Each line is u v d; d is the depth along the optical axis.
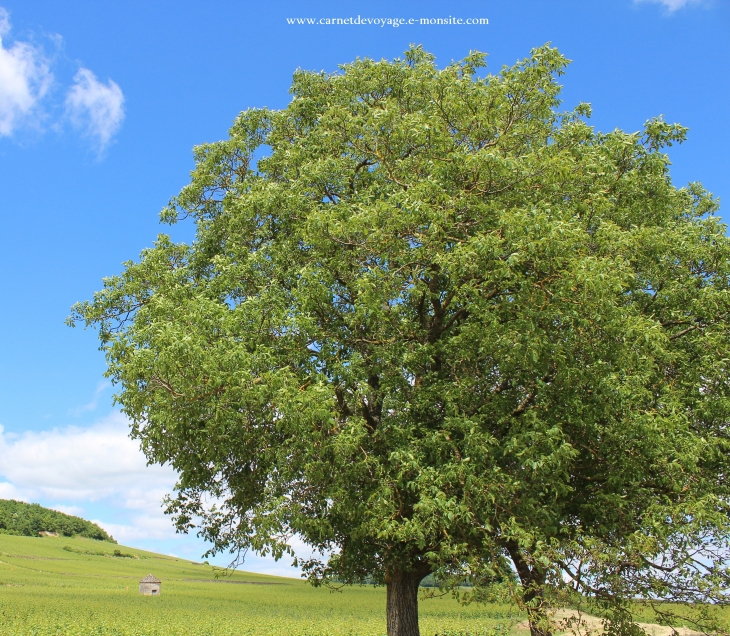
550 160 13.27
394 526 11.96
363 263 14.62
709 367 14.27
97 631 30.81
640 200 16.12
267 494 13.66
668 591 12.24
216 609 47.72
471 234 13.56
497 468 11.47
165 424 13.69
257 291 15.35
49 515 145.88
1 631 29.39
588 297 11.59
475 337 12.88
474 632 24.59
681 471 12.87
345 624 36.00
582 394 12.66
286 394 11.98
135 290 17.67
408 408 13.59
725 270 15.31
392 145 15.88
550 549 10.96
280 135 18.33
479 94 14.88
